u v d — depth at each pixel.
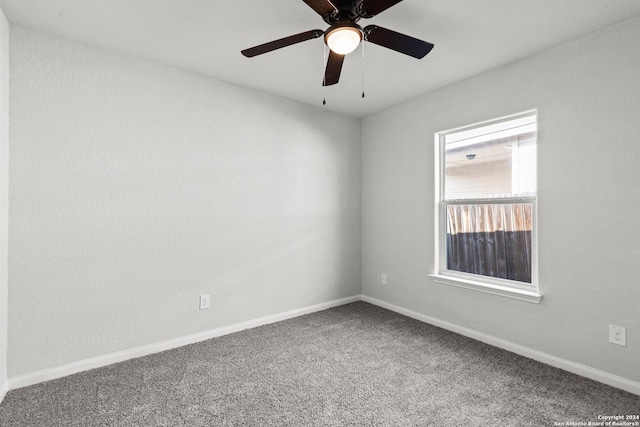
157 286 2.52
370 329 2.98
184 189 2.64
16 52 2.00
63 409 1.78
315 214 3.50
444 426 1.66
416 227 3.28
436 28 2.06
